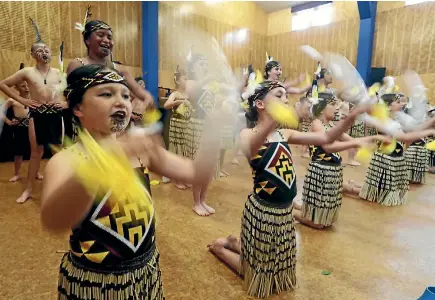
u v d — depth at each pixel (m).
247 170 5.01
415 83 4.47
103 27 2.01
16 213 2.88
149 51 7.04
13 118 3.79
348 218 3.10
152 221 1.04
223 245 2.17
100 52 2.03
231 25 9.21
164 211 3.12
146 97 1.60
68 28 6.15
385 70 7.91
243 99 1.71
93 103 0.86
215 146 0.95
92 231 0.93
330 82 4.80
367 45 8.13
